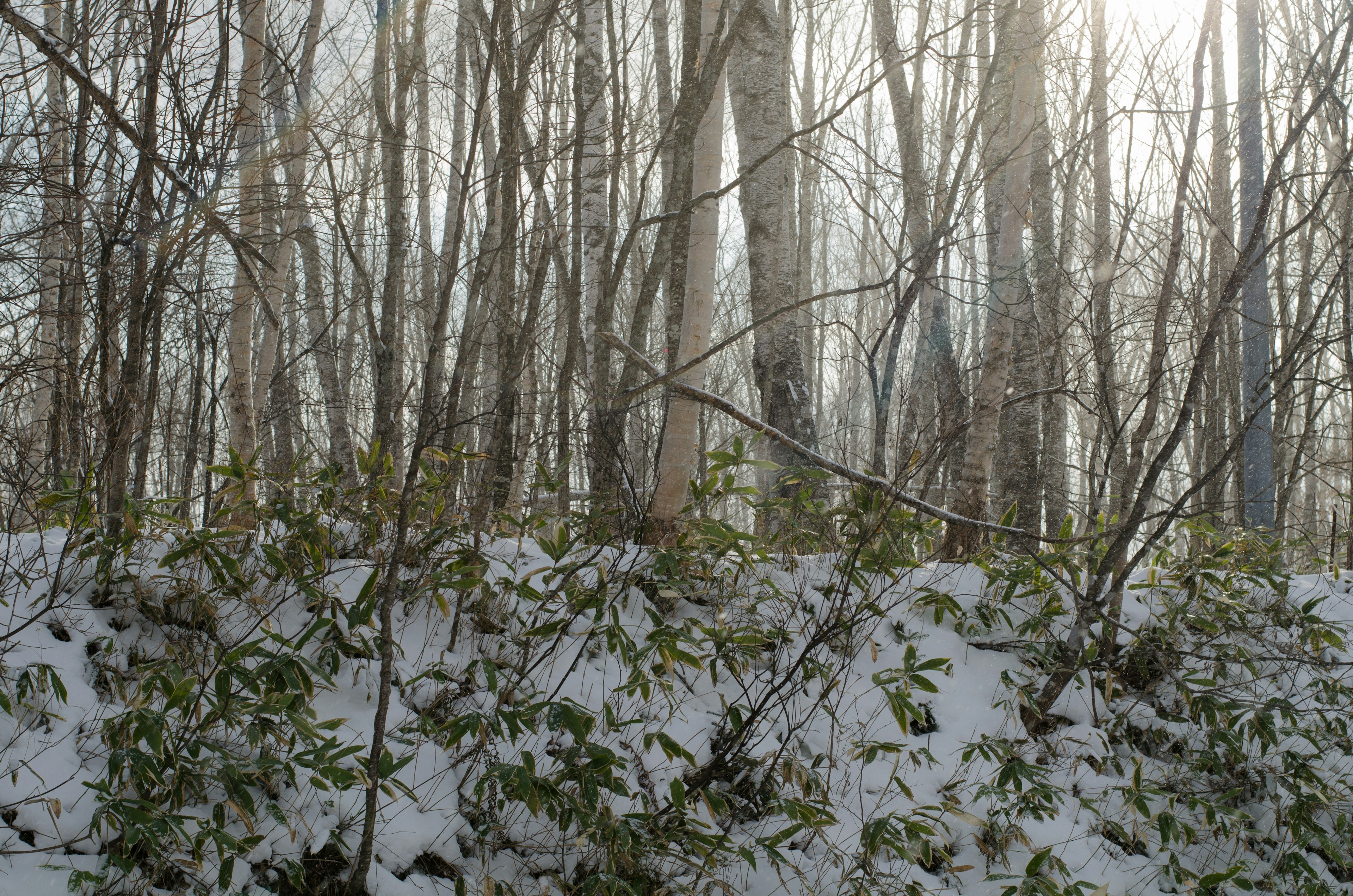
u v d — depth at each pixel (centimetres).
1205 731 381
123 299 324
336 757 253
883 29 637
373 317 407
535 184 424
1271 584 443
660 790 309
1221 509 525
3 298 320
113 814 230
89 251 347
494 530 421
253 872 247
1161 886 321
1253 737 362
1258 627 427
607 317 323
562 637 347
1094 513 425
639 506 401
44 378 341
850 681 373
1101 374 434
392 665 303
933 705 374
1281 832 352
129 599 303
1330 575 512
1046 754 365
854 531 409
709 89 359
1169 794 331
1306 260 669
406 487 265
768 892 292
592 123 612
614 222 458
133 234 308
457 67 728
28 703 259
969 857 321
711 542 376
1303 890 323
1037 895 286
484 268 362
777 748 337
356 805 271
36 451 347
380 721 246
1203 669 392
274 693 269
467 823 280
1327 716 395
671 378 311
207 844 248
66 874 224
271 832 256
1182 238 382
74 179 350
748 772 324
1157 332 390
